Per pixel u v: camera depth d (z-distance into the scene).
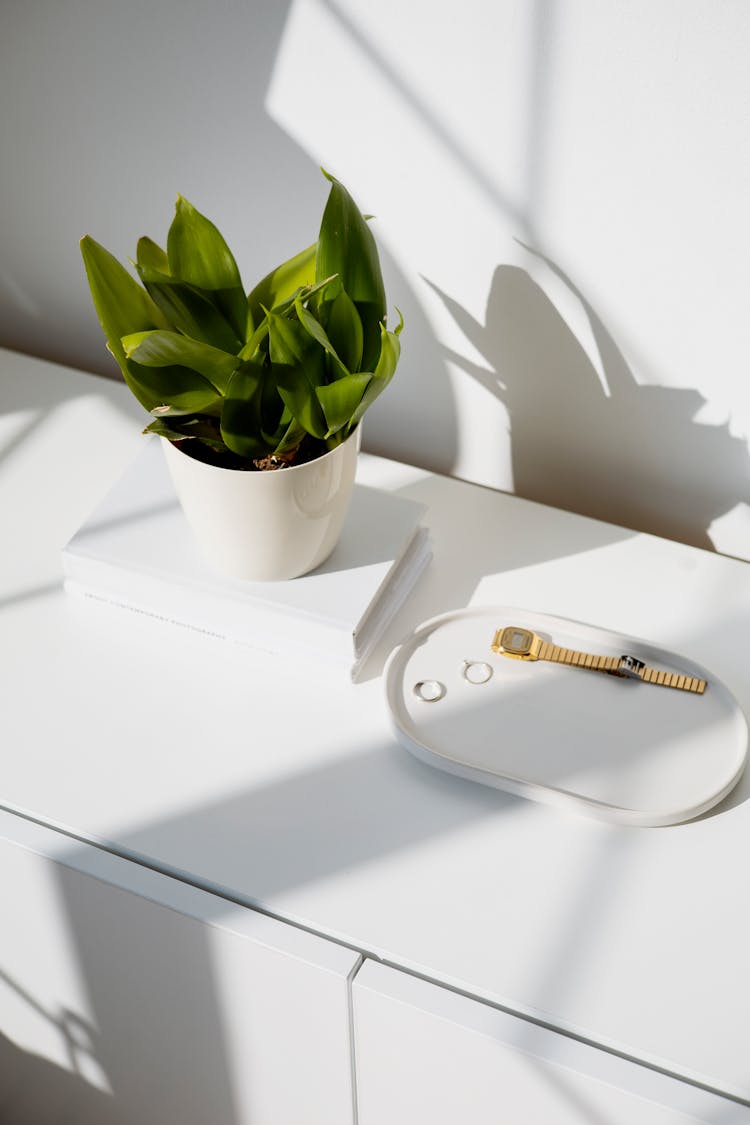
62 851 0.74
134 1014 0.84
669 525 1.00
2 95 0.99
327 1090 0.79
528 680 0.82
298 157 0.91
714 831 0.74
